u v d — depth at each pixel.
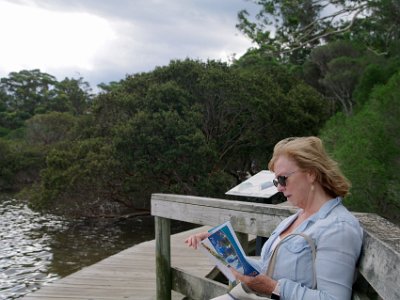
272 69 25.42
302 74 34.59
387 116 5.94
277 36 21.42
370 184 5.35
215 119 20.47
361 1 18.94
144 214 18.91
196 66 20.45
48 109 80.88
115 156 16.98
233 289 1.90
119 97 19.52
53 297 4.49
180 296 4.28
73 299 4.43
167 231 3.76
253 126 20.56
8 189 36.75
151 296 4.49
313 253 1.67
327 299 1.57
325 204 1.79
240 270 1.80
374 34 28.91
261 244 4.57
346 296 1.59
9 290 9.41
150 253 6.38
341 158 5.64
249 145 20.91
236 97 19.27
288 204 4.23
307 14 19.78
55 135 46.03
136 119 16.89
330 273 1.60
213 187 16.92
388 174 5.55
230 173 22.58
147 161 16.61
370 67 20.38
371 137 5.75
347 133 6.69
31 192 20.52
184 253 6.28
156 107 18.45
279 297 1.67
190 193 17.56
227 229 1.82
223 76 19.30
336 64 29.52
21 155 37.84
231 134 20.81
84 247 14.39
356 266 1.71
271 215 2.68
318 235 1.68
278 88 22.20
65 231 17.44
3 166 36.88
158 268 3.77
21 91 83.44
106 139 19.08
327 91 32.81
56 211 19.72
